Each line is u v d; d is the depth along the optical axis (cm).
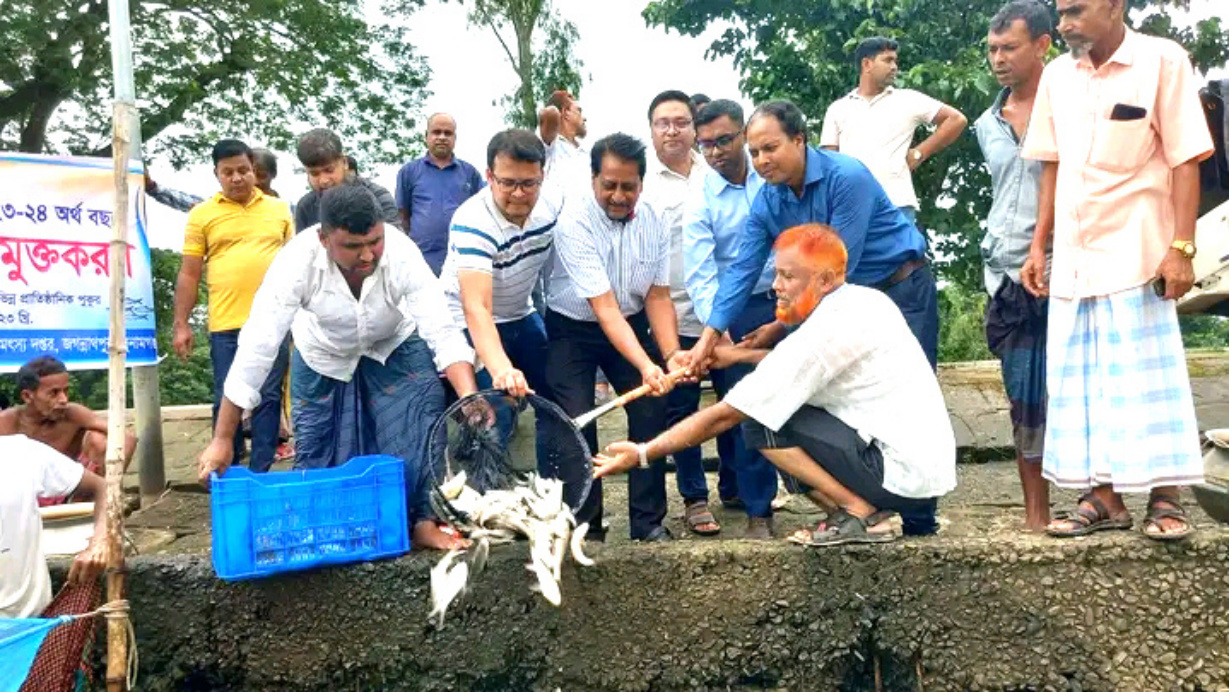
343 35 1534
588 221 379
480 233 364
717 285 415
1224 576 317
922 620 326
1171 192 317
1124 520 335
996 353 379
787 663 331
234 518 316
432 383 368
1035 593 322
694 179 461
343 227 323
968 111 880
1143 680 316
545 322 414
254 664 339
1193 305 418
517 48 1365
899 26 945
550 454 354
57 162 457
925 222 966
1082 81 327
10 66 1352
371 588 336
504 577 335
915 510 343
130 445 508
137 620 341
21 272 452
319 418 371
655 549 337
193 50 1442
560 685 334
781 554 333
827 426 331
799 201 366
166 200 687
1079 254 327
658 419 393
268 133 1553
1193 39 927
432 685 336
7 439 327
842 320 318
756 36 1077
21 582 323
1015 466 571
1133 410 316
